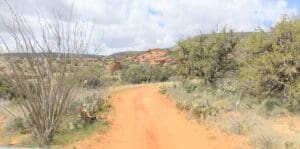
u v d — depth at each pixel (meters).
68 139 16.22
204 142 16.55
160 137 18.08
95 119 20.98
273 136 15.14
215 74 35.12
